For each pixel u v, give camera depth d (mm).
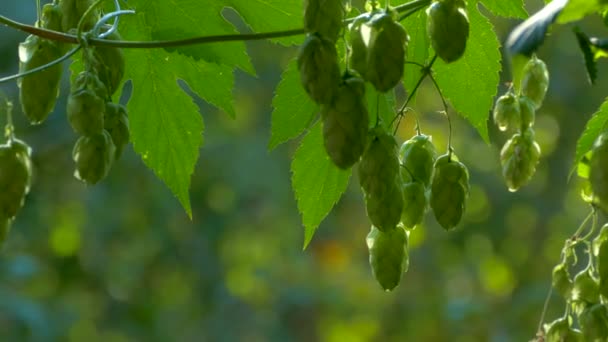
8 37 10180
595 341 3119
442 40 2678
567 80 11984
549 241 12852
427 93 11688
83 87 2955
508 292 12961
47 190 11703
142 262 12711
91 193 11859
